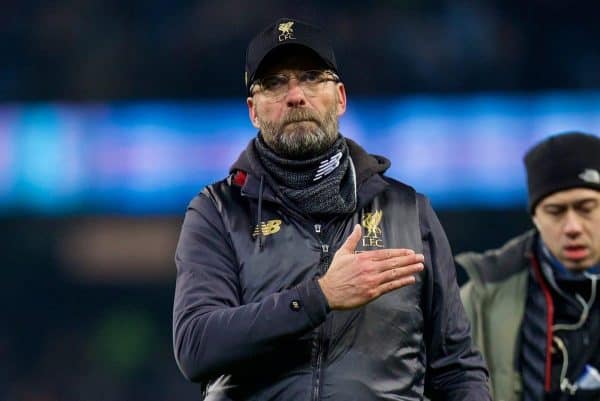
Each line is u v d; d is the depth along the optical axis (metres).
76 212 40.31
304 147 11.01
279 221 11.05
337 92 11.32
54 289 42.41
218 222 11.20
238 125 41.25
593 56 42.34
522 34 42.72
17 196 40.28
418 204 11.55
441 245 11.49
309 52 11.12
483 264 14.94
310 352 10.63
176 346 10.75
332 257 10.88
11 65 42.59
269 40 11.19
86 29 43.16
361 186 11.27
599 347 14.33
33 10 43.34
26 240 41.81
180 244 11.34
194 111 41.47
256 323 10.25
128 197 40.38
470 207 38.97
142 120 41.34
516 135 40.09
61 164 40.66
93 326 42.69
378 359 10.72
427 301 11.34
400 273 10.23
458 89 41.53
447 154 39.69
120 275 41.88
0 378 42.44
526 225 39.12
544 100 41.25
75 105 41.53
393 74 41.59
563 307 14.46
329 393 10.52
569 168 14.45
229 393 10.79
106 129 41.00
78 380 42.44
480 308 14.73
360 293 10.19
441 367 11.42
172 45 42.69
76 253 41.84
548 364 14.32
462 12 42.59
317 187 11.05
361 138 40.72
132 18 43.19
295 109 10.98
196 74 42.03
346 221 11.14
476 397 11.21
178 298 10.96
